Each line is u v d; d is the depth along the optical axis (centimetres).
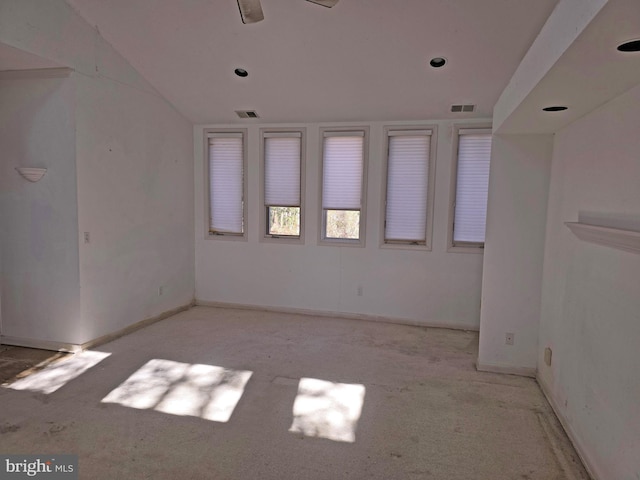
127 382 314
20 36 301
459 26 307
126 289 427
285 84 417
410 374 341
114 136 399
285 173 509
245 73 405
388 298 489
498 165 338
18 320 385
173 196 498
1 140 370
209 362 357
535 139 328
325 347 400
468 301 465
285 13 318
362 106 443
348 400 293
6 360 354
